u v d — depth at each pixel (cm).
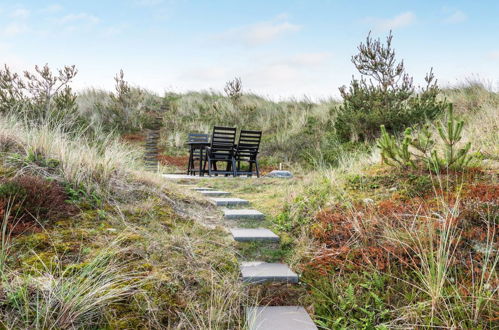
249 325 277
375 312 298
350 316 296
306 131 1444
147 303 273
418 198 438
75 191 421
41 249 315
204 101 2045
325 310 308
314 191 529
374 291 314
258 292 325
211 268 338
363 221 402
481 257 322
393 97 1105
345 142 1241
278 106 1839
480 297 270
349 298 307
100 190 443
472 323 267
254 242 406
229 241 403
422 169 520
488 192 402
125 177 512
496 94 1145
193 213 477
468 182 452
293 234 430
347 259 358
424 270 316
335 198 487
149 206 445
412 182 487
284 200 536
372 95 1155
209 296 300
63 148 494
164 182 564
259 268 357
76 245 329
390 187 491
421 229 360
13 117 577
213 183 741
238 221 472
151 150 1462
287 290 332
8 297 248
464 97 1198
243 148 1049
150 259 329
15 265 288
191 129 1658
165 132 1661
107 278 284
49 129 571
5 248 299
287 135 1438
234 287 319
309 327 282
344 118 1209
